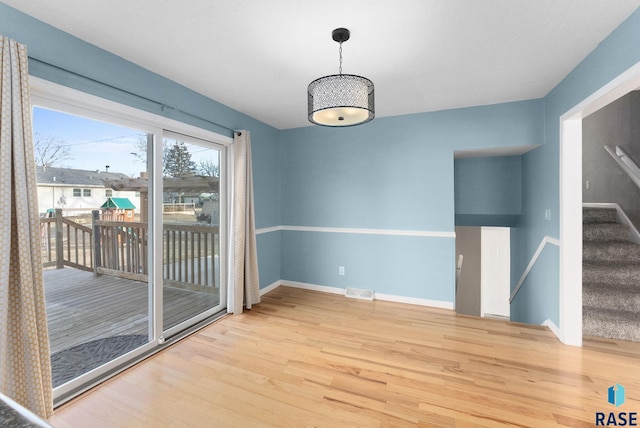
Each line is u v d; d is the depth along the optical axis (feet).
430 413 5.63
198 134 9.48
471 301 17.66
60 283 7.79
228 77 8.34
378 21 5.76
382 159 12.34
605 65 6.36
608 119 12.39
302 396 6.12
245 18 5.67
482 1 5.17
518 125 10.30
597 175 12.88
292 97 9.93
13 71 4.93
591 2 5.20
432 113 11.46
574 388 6.35
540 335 8.99
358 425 5.33
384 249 12.40
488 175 13.06
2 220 4.83
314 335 8.95
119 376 6.79
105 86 6.78
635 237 11.09
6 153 4.88
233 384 6.52
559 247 8.67
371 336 8.89
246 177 11.10
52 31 5.83
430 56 7.17
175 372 6.97
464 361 7.47
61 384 6.24
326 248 13.52
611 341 8.55
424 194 11.68
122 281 9.12
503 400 5.98
